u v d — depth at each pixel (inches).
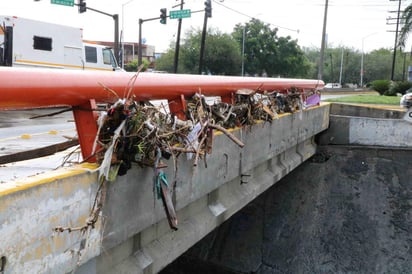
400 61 2755.9
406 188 315.6
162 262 139.6
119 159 105.5
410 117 322.3
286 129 247.1
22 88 88.7
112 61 737.6
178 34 1241.4
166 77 135.0
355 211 320.5
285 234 323.9
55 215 91.7
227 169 173.9
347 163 330.0
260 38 2172.7
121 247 123.0
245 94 183.3
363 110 450.6
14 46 596.7
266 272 316.2
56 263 93.1
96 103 113.3
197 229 159.9
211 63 1999.3
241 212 331.3
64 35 655.8
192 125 131.3
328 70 3238.2
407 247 303.1
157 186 111.2
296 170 336.5
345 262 308.7
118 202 111.2
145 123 107.6
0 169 137.7
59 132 318.3
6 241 80.9
